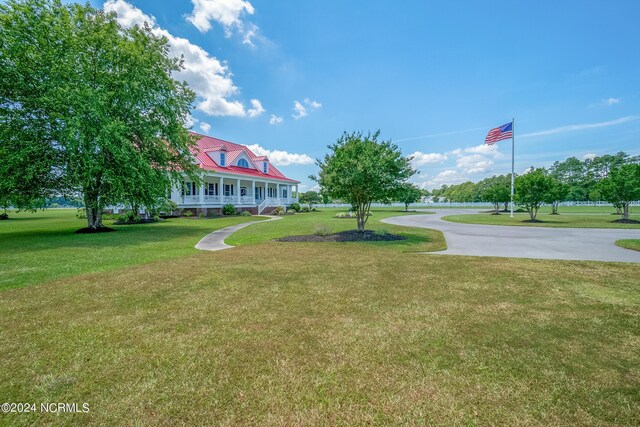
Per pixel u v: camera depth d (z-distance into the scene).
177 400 2.30
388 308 4.29
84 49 14.25
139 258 8.20
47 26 13.44
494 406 2.24
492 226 17.81
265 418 2.12
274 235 13.34
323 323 3.77
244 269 6.72
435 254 8.64
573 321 3.83
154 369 2.72
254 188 34.72
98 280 5.79
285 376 2.62
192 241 11.64
